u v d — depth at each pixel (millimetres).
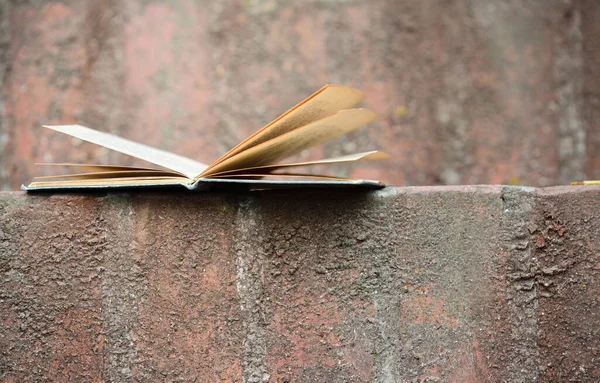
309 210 837
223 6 1580
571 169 1558
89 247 839
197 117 1530
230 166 819
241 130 1531
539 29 1619
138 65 1543
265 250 837
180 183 800
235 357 836
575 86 1591
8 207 842
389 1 1604
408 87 1580
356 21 1590
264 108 1542
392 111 1563
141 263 839
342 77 1565
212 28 1569
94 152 1488
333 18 1585
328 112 832
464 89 1588
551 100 1590
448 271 835
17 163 1456
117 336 838
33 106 1491
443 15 1611
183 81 1545
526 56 1607
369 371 833
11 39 1518
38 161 1464
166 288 838
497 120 1580
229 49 1565
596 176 1548
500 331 833
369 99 1561
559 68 1603
